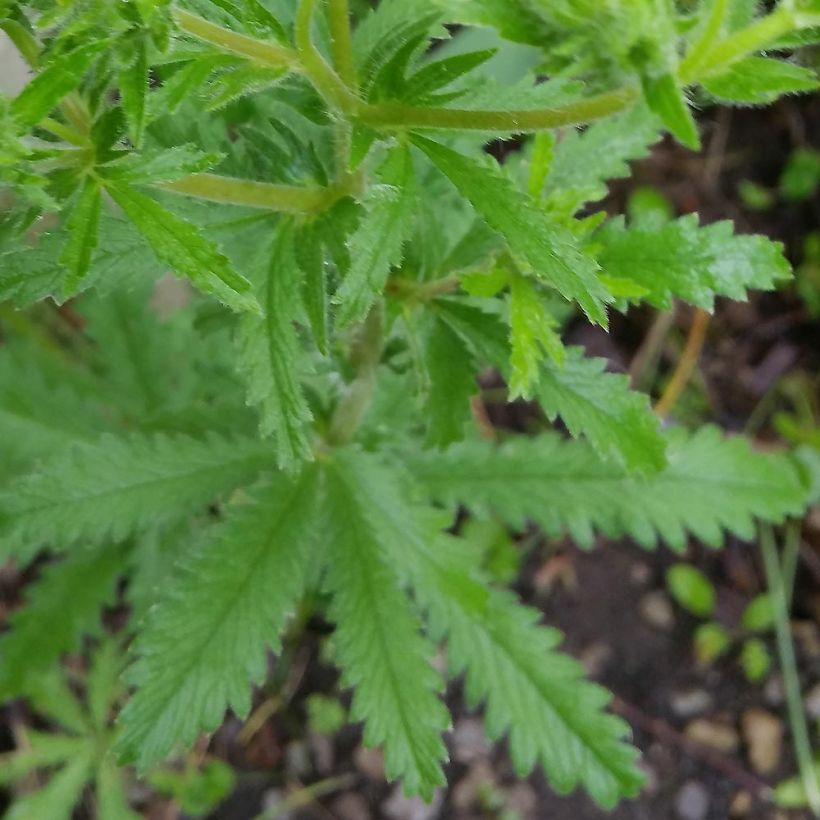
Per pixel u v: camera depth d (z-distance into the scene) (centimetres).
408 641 27
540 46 18
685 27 18
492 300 28
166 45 17
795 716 41
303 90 22
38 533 27
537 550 43
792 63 19
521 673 28
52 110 19
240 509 27
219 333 36
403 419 31
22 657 33
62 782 36
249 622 26
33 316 42
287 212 22
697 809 40
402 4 22
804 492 31
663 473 31
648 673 42
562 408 24
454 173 20
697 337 45
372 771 40
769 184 48
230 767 40
